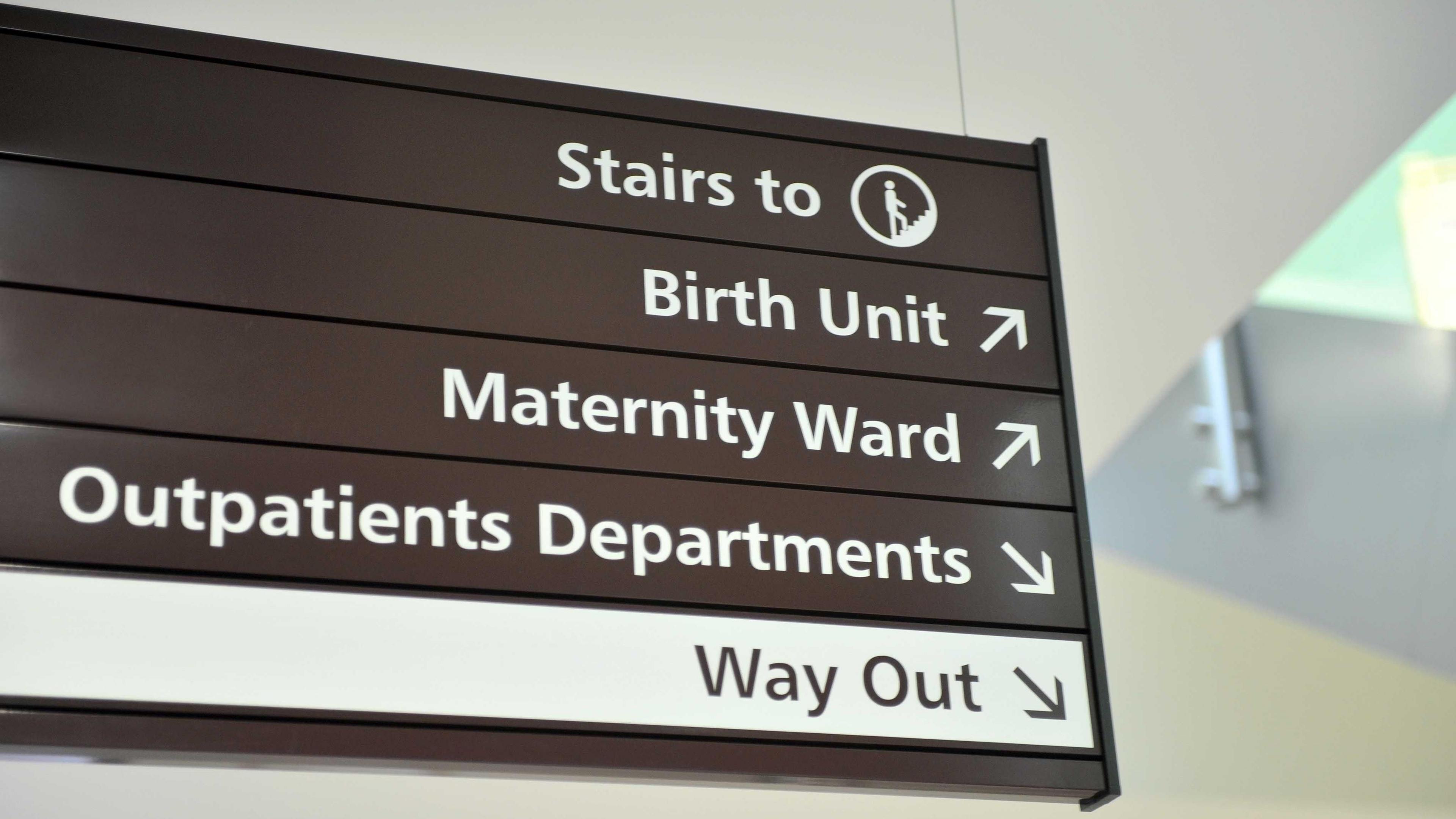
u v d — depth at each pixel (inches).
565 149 81.6
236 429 70.8
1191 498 108.8
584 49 101.6
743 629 73.3
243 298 73.4
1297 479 111.4
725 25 105.4
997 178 88.5
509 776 70.0
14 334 69.7
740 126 85.2
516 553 71.9
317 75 79.4
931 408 81.1
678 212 82.0
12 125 73.8
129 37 77.4
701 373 78.3
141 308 71.9
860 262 83.7
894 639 75.2
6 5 76.1
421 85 80.8
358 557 69.9
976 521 79.0
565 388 75.9
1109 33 114.0
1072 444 82.5
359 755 66.5
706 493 75.6
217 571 68.1
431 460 72.6
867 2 109.5
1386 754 103.0
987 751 74.2
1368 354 116.6
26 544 66.3
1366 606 108.1
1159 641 103.1
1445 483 112.8
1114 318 109.3
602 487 74.3
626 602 72.3
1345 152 117.0
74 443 68.6
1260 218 113.7
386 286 75.5
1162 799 97.5
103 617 66.1
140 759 64.9
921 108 107.7
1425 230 117.2
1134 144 112.3
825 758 71.7
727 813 88.5
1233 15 117.1
